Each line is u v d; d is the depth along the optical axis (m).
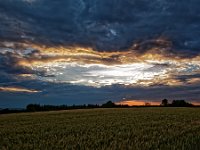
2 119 35.94
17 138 17.41
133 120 27.12
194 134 16.23
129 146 12.77
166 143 13.91
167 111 42.44
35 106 78.44
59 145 14.04
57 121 29.06
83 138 16.00
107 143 14.12
